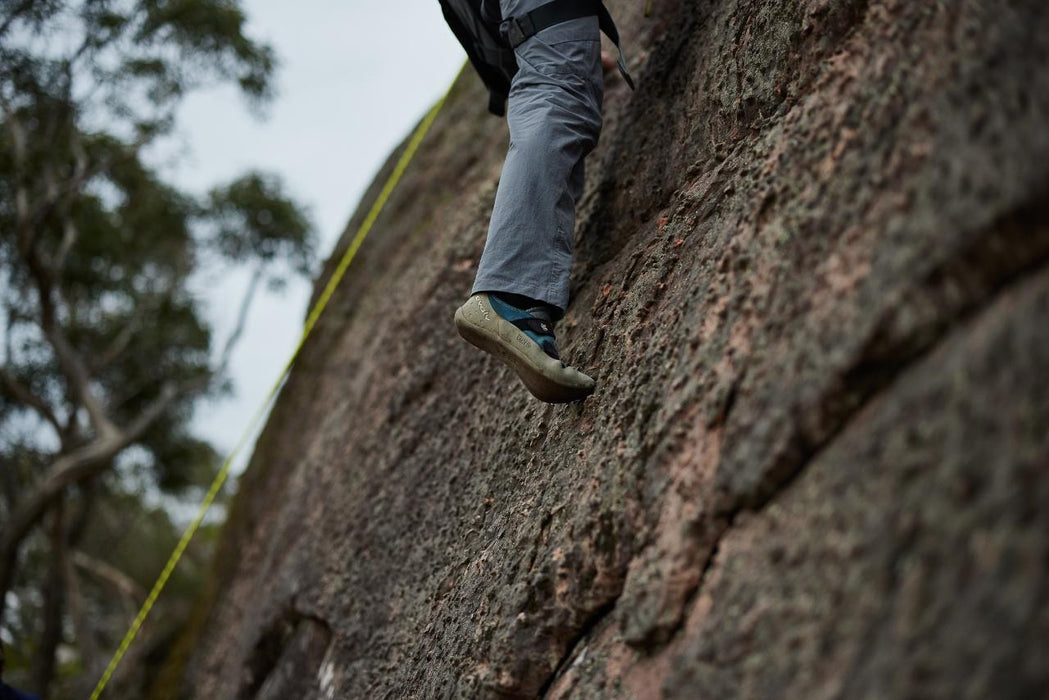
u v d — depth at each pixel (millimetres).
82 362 11477
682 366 1776
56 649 10133
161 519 16219
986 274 1298
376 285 5203
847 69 1760
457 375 3199
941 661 1099
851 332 1402
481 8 2547
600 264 2553
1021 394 1162
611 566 1750
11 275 10953
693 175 2293
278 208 12094
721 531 1550
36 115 9359
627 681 1595
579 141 2242
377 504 3246
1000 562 1092
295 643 3525
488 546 2270
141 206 11578
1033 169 1277
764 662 1314
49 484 9133
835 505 1329
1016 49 1404
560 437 2201
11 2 6781
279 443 5660
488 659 1976
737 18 2348
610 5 3816
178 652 5793
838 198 1584
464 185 4605
